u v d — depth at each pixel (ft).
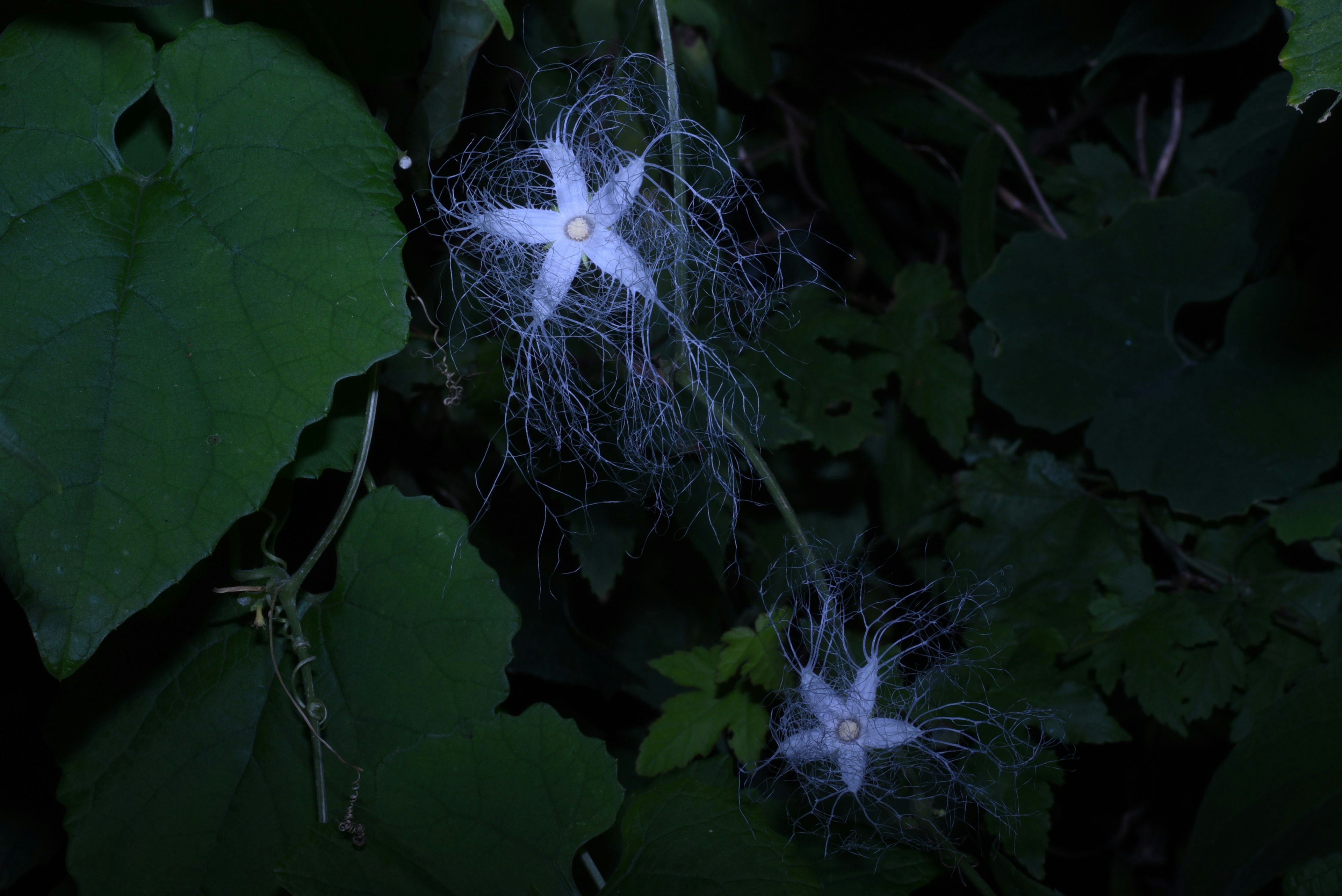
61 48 1.23
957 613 1.65
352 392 1.35
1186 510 1.66
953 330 1.76
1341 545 1.62
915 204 2.01
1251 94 1.87
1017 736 1.52
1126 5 1.83
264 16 1.32
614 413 1.47
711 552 1.51
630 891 1.33
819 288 1.73
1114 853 2.00
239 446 1.18
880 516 1.79
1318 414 1.64
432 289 1.52
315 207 1.22
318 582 1.45
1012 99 2.01
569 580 1.65
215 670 1.36
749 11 1.62
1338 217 1.66
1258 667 1.63
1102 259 1.74
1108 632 1.63
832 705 1.39
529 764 1.34
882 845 1.45
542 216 1.33
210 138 1.23
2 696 1.51
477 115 1.45
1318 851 1.42
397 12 1.36
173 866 1.33
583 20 1.54
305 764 1.35
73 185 1.21
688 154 1.49
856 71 1.89
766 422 1.54
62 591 1.14
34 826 1.50
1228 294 1.73
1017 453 1.82
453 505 1.67
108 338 1.18
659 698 1.69
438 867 1.32
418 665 1.35
